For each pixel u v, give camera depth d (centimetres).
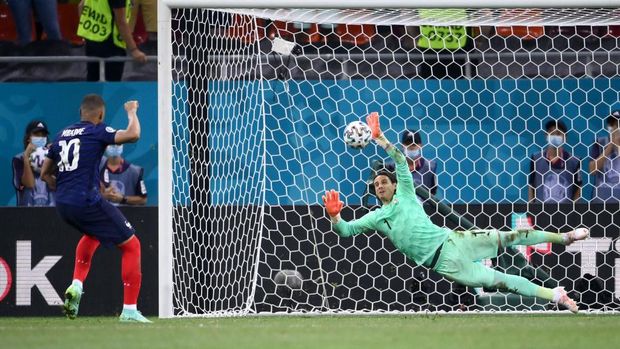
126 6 4394
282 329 2731
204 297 3916
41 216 3919
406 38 4550
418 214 3466
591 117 4259
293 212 3962
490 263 3916
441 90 4275
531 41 4500
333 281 3941
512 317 3372
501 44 4494
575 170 4228
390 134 4272
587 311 3734
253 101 4250
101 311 3894
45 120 4325
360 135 3506
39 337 2489
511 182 4241
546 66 4475
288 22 4403
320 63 4394
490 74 4434
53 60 4344
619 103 4256
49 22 4706
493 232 3453
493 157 4247
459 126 4262
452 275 3438
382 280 3928
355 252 3944
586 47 4497
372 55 4303
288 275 3928
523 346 2205
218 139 4103
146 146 4312
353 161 4256
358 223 3497
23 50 4588
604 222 3912
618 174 4206
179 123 4112
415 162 4231
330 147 4272
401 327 2802
